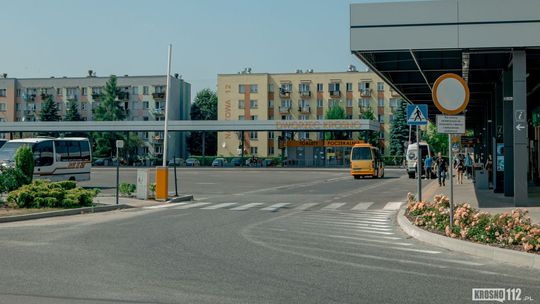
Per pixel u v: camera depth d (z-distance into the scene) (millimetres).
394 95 90688
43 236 12336
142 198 23000
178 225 14562
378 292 7148
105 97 94438
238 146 94125
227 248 10680
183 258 9555
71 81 99625
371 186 35031
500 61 22422
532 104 31688
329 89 92562
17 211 17047
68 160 29938
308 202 22672
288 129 69688
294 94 93500
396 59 22828
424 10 18203
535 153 32281
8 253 10000
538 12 17641
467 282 7820
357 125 68312
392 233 13102
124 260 9336
